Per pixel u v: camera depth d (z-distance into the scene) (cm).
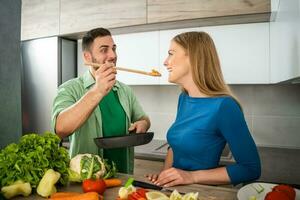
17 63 105
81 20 215
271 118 209
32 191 87
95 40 124
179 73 108
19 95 106
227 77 184
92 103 104
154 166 188
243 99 215
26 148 88
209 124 99
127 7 198
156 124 244
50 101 233
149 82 208
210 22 186
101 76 105
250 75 179
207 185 93
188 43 105
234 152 96
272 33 169
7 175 82
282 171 157
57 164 91
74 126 105
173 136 111
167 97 239
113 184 92
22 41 244
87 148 125
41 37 234
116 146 101
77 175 91
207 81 105
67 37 235
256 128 213
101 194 85
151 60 207
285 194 77
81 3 215
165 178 93
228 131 96
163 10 186
